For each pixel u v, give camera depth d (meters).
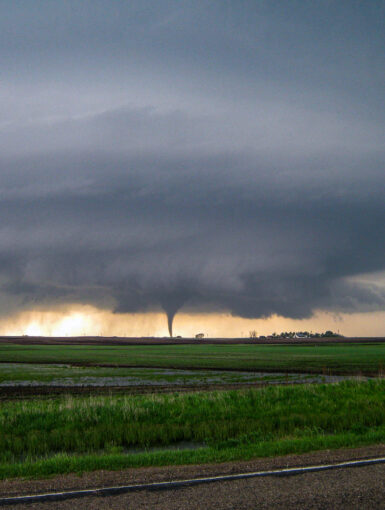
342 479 8.87
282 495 7.98
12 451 14.28
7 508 7.68
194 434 16.11
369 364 65.38
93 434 15.56
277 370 55.34
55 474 10.26
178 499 7.88
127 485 8.79
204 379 43.84
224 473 9.47
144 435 15.64
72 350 134.00
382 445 12.49
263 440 14.45
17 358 88.56
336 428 16.31
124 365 67.25
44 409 19.61
